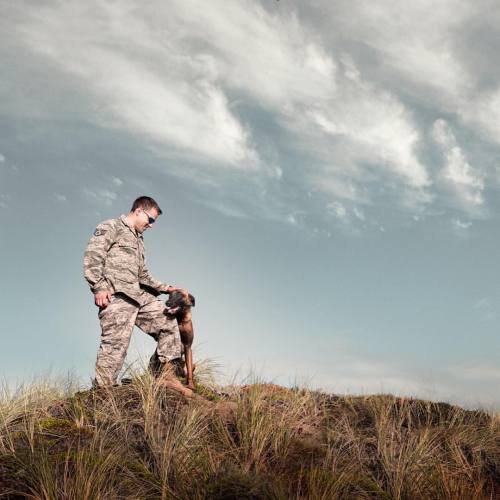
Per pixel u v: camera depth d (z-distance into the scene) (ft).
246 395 19.21
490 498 15.98
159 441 15.30
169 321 20.22
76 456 13.65
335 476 14.76
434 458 17.48
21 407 16.97
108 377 18.75
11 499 11.86
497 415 21.63
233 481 13.25
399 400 23.17
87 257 19.06
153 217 20.81
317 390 23.12
